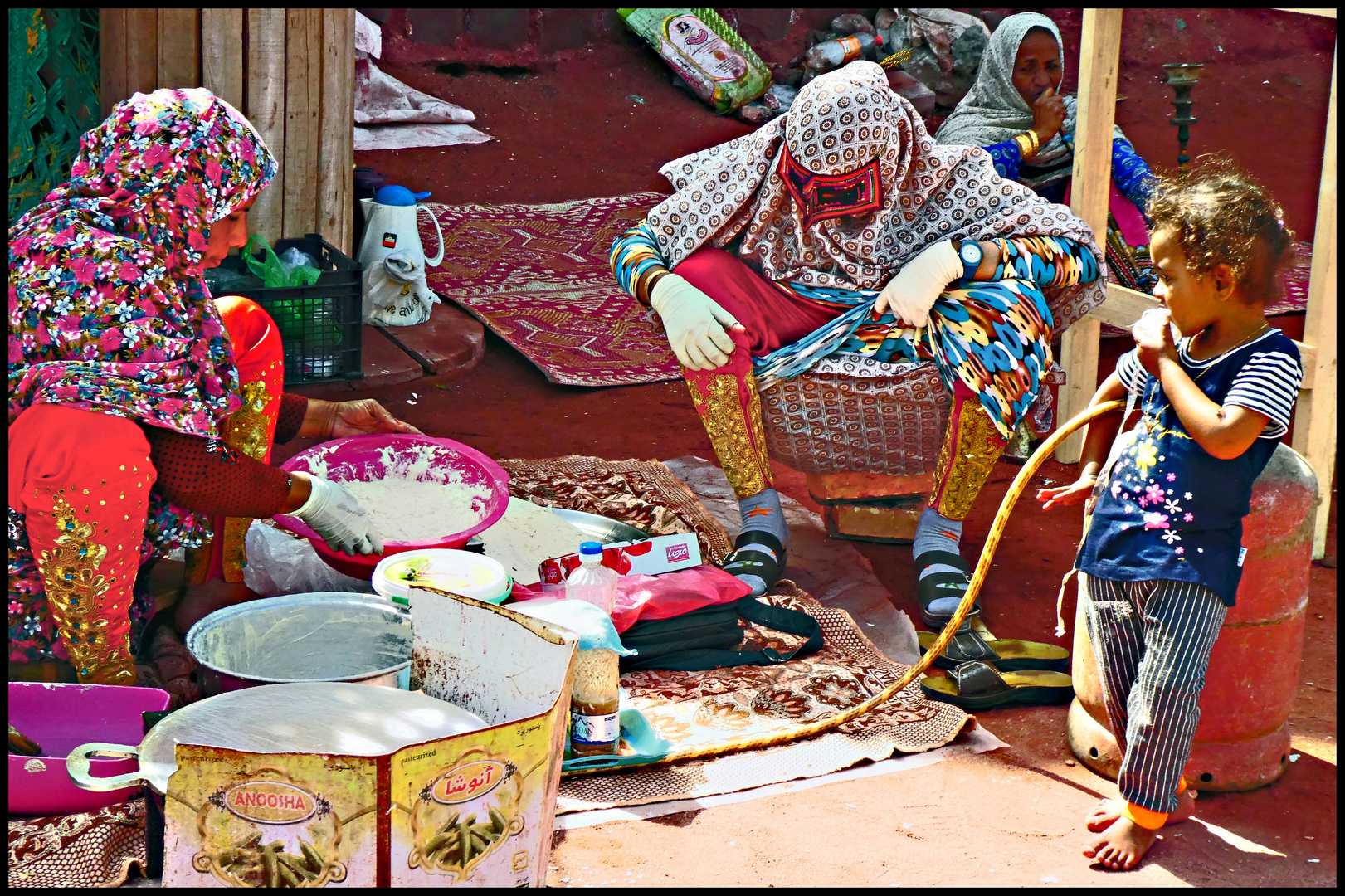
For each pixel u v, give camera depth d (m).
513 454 5.32
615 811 3.00
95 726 2.97
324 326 5.76
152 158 3.14
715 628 3.77
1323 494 4.47
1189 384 2.78
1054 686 3.61
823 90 3.91
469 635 2.69
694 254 4.22
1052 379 4.22
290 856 2.21
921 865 2.81
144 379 3.03
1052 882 2.77
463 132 9.83
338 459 4.06
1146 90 11.33
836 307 4.15
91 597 3.00
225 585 3.81
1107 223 5.16
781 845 2.88
